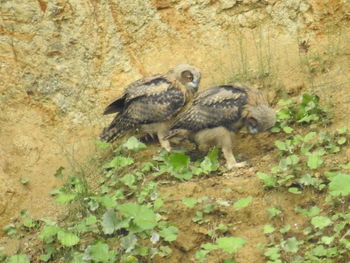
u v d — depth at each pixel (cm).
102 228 1122
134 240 1062
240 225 1101
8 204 1258
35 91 1423
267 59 1483
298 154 1221
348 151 1190
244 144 1317
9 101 1402
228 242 993
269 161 1238
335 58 1451
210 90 1267
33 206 1265
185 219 1123
